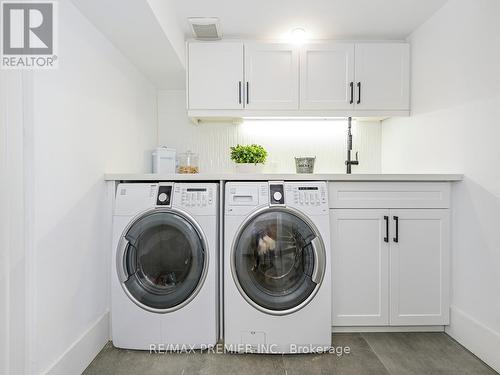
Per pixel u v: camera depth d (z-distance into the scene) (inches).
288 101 103.3
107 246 77.9
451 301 80.2
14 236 48.7
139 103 102.4
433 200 79.8
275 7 88.4
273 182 76.1
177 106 120.9
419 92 97.7
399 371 65.4
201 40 105.7
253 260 72.4
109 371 65.4
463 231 76.7
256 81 103.2
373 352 72.1
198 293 72.1
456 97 79.9
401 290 79.4
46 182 54.7
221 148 120.1
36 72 52.1
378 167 120.4
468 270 74.8
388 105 103.3
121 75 87.9
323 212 73.5
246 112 103.5
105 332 75.6
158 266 73.3
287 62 103.3
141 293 72.4
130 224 73.0
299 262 72.5
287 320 71.7
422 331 81.4
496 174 67.2
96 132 73.0
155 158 105.3
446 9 84.4
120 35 76.9
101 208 75.3
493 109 67.9
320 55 103.3
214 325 72.2
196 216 72.8
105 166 77.5
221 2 85.5
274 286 72.2
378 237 79.1
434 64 89.7
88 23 69.3
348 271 78.8
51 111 55.9
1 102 46.3
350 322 78.7
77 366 63.5
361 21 95.8
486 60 69.8
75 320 63.8
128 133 93.0
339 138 119.9
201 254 72.2
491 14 68.3
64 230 60.1
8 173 47.3
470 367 67.0
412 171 100.7
